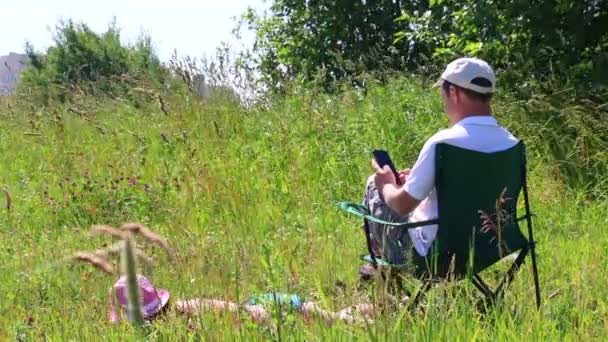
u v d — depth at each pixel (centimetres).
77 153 930
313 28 2248
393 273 451
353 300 403
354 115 966
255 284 443
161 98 1031
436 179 445
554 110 879
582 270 482
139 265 347
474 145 446
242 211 691
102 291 468
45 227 738
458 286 436
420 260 451
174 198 761
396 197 450
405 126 905
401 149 890
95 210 756
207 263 442
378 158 482
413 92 993
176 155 909
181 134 944
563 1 991
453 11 1217
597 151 845
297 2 2259
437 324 374
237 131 993
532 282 486
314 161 864
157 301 428
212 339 363
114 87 1212
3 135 1110
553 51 1007
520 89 984
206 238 554
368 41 2225
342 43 2234
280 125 949
